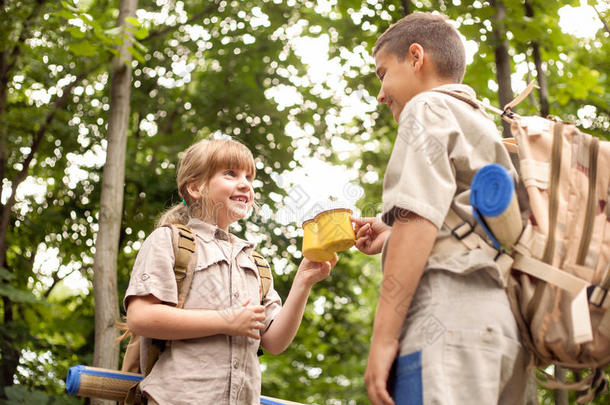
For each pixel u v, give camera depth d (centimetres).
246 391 214
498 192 151
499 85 461
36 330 708
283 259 782
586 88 554
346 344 955
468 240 162
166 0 851
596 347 154
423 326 158
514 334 158
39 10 645
